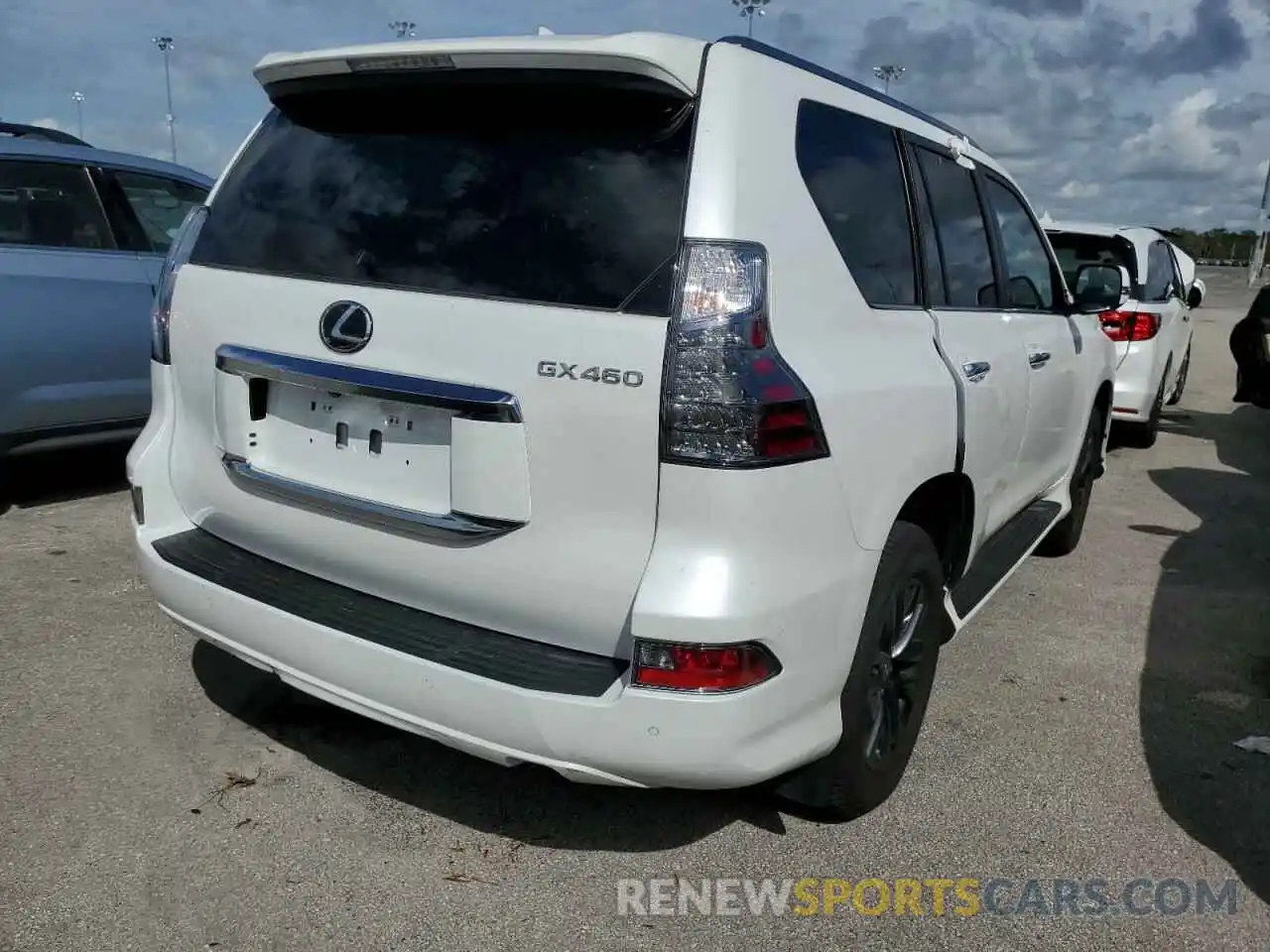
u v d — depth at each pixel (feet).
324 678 8.29
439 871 8.92
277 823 9.46
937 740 11.52
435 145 8.55
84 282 18.22
